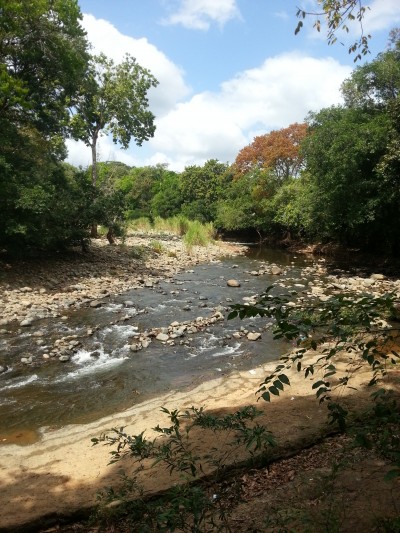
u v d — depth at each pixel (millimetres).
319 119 20156
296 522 2873
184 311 12086
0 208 13984
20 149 16312
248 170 44312
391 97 18484
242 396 6320
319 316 2316
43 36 16938
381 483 3354
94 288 14547
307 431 4668
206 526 2982
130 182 56562
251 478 3963
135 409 6281
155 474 4105
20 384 7359
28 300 12461
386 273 18344
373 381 2617
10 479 4457
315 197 19781
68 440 5402
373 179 17188
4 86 14836
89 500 3861
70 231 17578
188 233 30141
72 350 8875
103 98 25078
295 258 25219
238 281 16953
